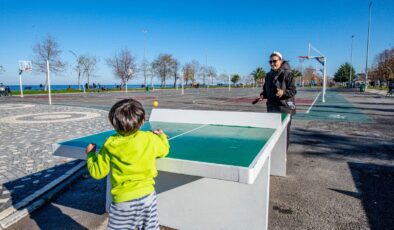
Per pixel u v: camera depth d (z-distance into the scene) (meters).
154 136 2.17
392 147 6.78
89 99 25.17
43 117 12.19
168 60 62.91
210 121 4.17
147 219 2.12
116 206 2.04
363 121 11.09
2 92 32.69
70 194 4.07
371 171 5.00
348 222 3.25
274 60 4.63
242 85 92.75
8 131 8.87
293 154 6.18
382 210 3.53
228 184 2.88
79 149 2.64
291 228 3.13
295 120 11.39
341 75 92.00
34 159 5.71
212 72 79.94
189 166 2.12
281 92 4.46
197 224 3.04
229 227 2.94
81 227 3.18
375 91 43.09
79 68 51.75
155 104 4.69
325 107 17.00
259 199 2.80
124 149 1.99
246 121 3.95
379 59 56.41
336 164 5.42
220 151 2.46
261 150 2.44
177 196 3.07
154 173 2.14
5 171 4.96
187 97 28.00
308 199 3.86
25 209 3.50
